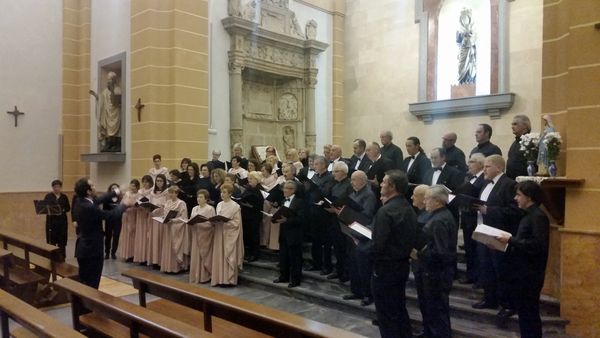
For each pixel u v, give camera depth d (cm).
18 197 1103
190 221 699
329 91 1371
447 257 456
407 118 1258
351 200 565
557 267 535
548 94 592
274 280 702
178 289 434
